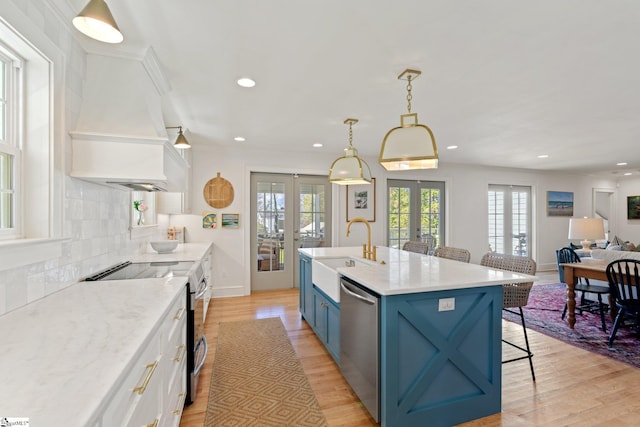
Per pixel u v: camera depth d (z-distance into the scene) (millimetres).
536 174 6883
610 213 7797
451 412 1798
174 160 2299
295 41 1855
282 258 5098
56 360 815
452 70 2223
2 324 1083
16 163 1388
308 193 5227
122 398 805
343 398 2070
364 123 3520
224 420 1841
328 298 2590
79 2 1552
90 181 1853
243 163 4789
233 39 1833
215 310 3951
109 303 1341
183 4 1518
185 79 2371
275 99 2793
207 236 4613
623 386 2221
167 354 1353
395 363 1679
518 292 2371
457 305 1812
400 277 1946
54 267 1515
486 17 1616
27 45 1298
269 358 2635
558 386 2219
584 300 4156
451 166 6148
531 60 2072
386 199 5676
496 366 1896
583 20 1635
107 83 1846
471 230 6289
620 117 3270
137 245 2869
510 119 3348
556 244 7062
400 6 1534
